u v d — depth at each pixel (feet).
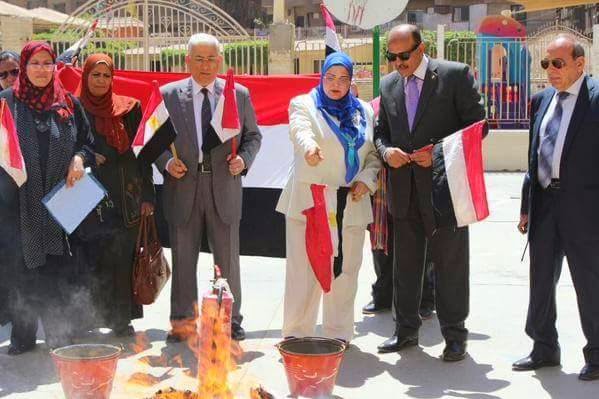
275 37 48.16
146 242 19.42
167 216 19.42
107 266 19.36
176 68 46.91
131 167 19.16
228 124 18.44
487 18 62.64
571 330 20.22
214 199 19.12
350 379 16.88
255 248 22.93
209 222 19.27
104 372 14.17
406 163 17.48
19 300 18.25
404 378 16.93
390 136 18.06
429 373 17.22
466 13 108.47
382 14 21.61
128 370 17.20
